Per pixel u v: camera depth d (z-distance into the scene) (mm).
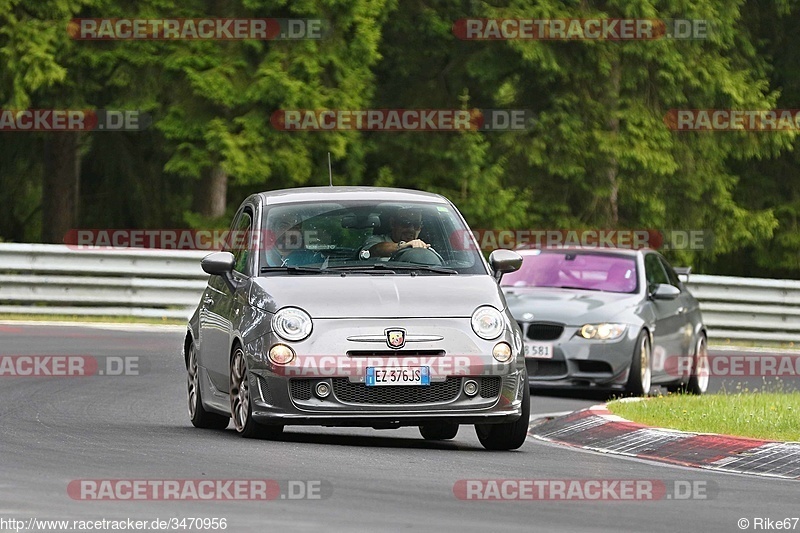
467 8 123000
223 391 42094
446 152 119000
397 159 121438
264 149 103188
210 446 37969
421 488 31844
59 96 104688
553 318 61031
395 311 39125
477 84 125625
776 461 38500
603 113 122438
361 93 108125
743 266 144250
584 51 120875
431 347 38719
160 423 45500
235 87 102562
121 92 104625
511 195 118562
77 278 82250
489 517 28422
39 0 101188
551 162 121938
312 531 26172
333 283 40094
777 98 132625
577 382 60562
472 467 36000
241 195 122188
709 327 91875
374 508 28875
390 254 41750
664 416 46812
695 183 126375
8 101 101438
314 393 38500
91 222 125188
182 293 83875
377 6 106812
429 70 126062
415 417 38500
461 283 40656
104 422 44750
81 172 125375
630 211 128000
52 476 31891
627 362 60688
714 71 124062
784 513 30312
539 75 120938
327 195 43438
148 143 122250
